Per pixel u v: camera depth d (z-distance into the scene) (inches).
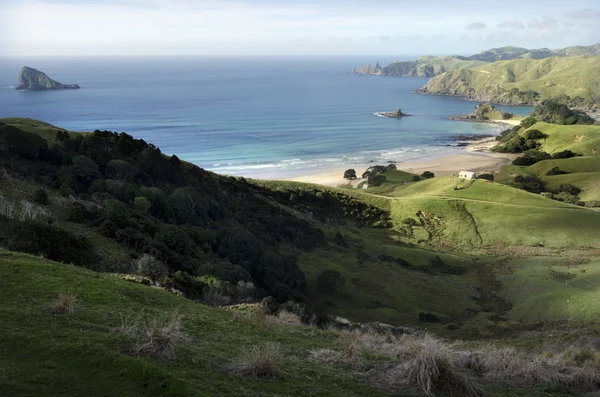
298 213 3048.7
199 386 350.6
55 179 1656.0
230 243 1731.1
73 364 330.6
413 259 2522.1
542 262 2359.7
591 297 1667.1
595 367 563.2
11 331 379.6
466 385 430.0
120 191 1731.1
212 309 731.4
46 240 949.2
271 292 1546.5
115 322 498.3
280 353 508.7
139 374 322.7
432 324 1605.6
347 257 2381.9
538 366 532.7
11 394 279.4
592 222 3041.3
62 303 490.3
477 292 2057.1
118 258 1085.8
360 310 1686.8
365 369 480.7
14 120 2603.3
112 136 2421.3
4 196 1222.9
